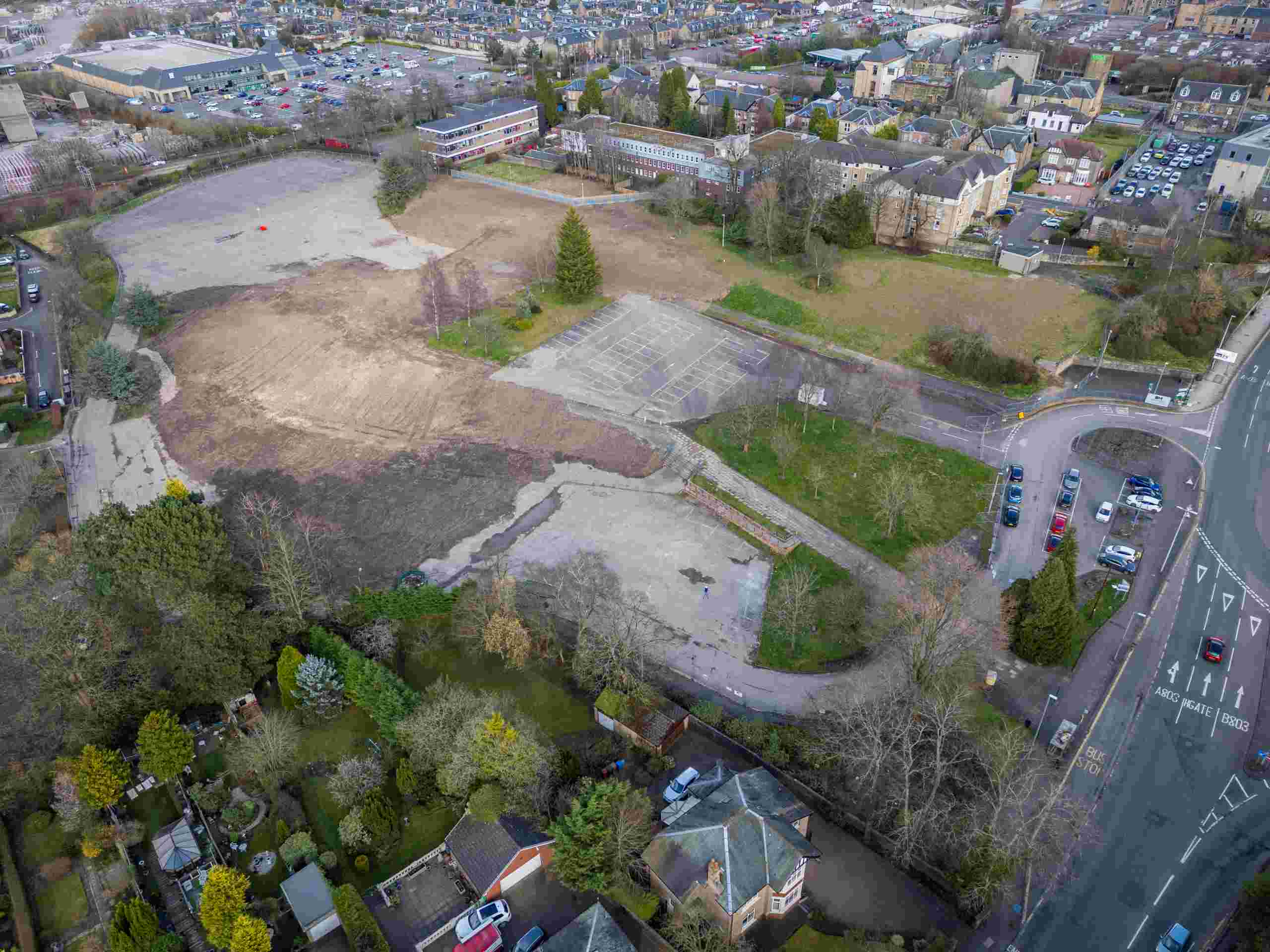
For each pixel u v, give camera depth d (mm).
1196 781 76250
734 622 95562
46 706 83125
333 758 81438
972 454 119562
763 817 65812
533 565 103500
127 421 134250
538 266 164625
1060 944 64500
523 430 127688
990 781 71938
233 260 182000
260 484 118875
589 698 86688
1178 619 93312
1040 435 123312
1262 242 163250
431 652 92312
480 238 188500
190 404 136625
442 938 66562
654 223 192500
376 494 116375
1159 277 151000
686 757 79812
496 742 71375
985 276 161500
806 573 99125
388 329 152875
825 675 89000
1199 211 186125
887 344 145125
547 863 71500
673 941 63594
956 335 140875
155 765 75562
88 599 86938
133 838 73938
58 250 193250
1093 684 86312
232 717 84875
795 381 136000
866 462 118500
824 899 67812
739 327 152000
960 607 83188
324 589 100562
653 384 136250
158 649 85438
